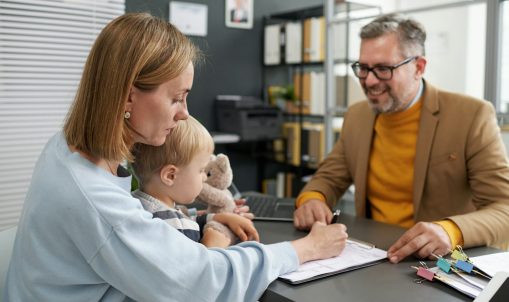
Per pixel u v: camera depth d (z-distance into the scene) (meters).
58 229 0.86
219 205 1.44
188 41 0.96
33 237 0.87
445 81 4.66
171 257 0.89
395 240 1.33
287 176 3.95
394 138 1.75
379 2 4.03
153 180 1.10
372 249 1.22
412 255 1.18
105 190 0.87
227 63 3.92
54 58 2.73
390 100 1.67
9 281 0.96
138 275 0.87
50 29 2.71
